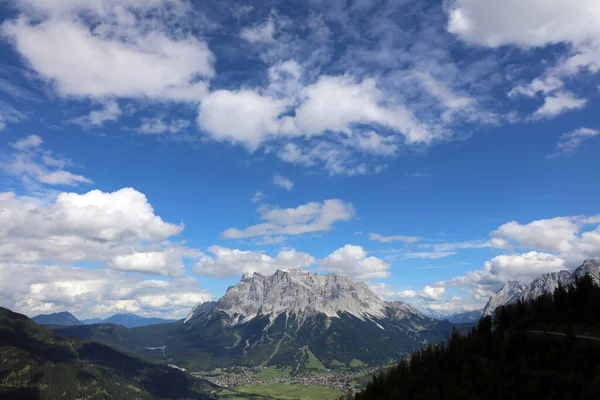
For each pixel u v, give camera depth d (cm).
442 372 18638
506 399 15088
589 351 15900
